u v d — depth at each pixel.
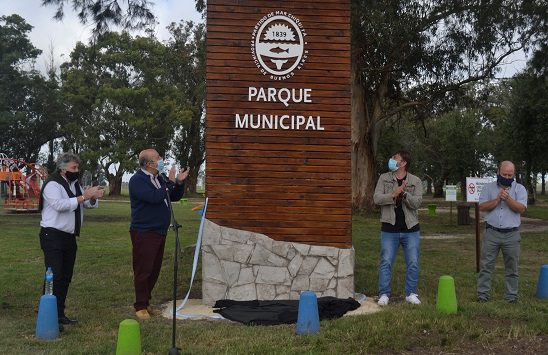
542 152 30.06
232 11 7.32
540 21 20.73
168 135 52.47
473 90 28.64
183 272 9.70
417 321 5.74
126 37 50.94
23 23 50.81
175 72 55.88
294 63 7.34
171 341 5.38
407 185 7.11
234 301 7.06
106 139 50.91
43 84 52.16
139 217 6.59
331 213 7.31
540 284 7.62
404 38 22.06
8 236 15.57
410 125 49.41
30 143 54.16
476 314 6.28
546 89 27.94
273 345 5.16
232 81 7.29
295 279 7.21
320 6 7.42
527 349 5.19
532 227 21.28
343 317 6.28
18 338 5.59
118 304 7.36
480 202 7.30
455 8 21.44
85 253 12.26
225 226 7.23
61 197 6.03
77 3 11.54
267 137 7.29
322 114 7.36
